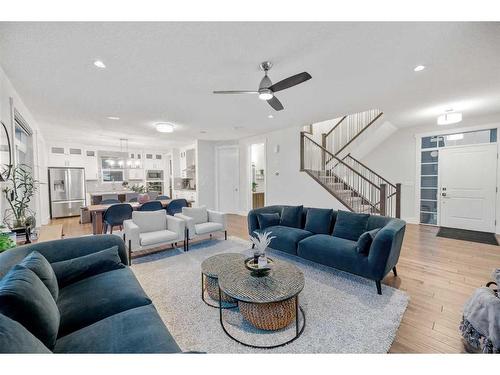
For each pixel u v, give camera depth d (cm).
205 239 459
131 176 902
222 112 438
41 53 228
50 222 659
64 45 214
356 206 532
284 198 603
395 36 204
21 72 267
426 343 175
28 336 90
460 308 220
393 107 415
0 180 244
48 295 132
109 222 445
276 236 349
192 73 274
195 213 439
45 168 625
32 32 194
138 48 221
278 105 308
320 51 229
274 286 188
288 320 189
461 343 174
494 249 386
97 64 250
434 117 493
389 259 246
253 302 169
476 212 507
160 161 970
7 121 279
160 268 315
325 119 498
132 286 178
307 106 406
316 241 306
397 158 614
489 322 147
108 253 211
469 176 514
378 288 247
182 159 904
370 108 422
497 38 207
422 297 240
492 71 273
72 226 606
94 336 124
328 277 286
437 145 558
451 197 539
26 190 298
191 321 202
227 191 785
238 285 191
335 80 298
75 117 458
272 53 232
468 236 464
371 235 260
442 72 275
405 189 603
